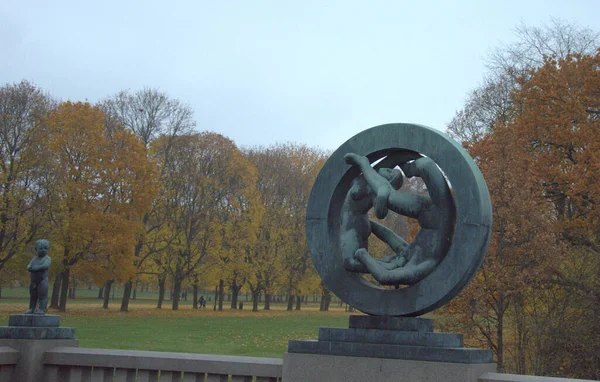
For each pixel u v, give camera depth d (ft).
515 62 99.30
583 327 58.80
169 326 108.27
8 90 116.47
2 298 189.98
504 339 65.00
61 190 118.32
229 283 173.78
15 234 113.39
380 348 20.06
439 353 19.20
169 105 154.20
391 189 21.89
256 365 22.27
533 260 59.06
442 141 21.27
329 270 22.94
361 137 23.24
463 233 20.24
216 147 161.38
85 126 122.11
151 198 128.57
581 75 77.87
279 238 171.22
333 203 23.79
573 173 70.54
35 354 24.48
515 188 58.90
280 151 184.65
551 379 18.76
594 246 65.41
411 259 21.33
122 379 23.72
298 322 132.87
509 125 77.20
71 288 219.41
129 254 125.39
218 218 160.66
